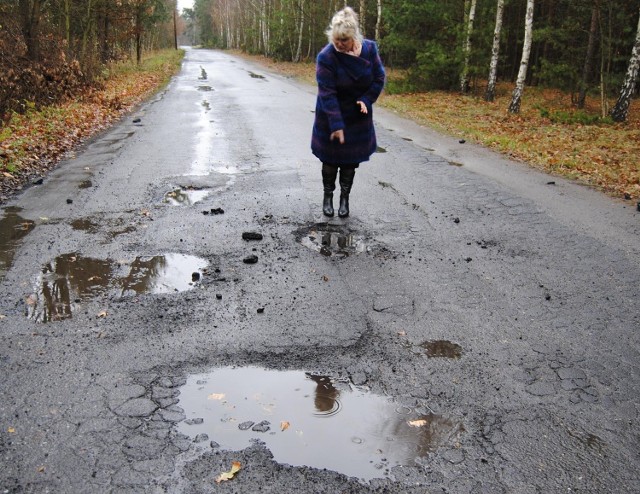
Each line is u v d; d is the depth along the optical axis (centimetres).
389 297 443
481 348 373
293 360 353
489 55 2484
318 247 544
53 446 273
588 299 448
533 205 709
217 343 370
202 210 650
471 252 544
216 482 253
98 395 313
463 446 280
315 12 4897
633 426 298
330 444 279
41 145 980
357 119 579
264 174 826
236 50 8225
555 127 1546
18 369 335
